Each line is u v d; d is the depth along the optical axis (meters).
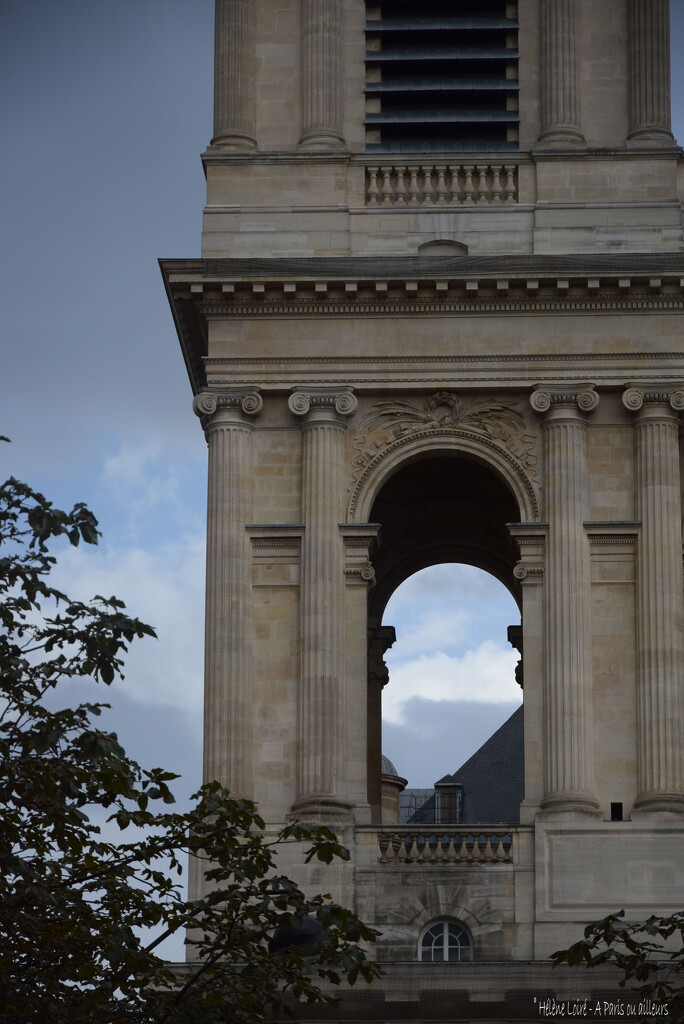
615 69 88.81
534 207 87.44
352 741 83.75
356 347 86.06
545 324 86.00
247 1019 61.38
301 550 84.81
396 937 81.75
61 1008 59.88
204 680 83.94
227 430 85.62
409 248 87.19
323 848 60.94
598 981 79.19
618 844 81.75
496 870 82.06
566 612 83.88
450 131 88.94
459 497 96.12
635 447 85.38
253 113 88.81
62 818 59.41
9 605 60.03
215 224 87.38
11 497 61.38
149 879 61.66
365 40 89.94
